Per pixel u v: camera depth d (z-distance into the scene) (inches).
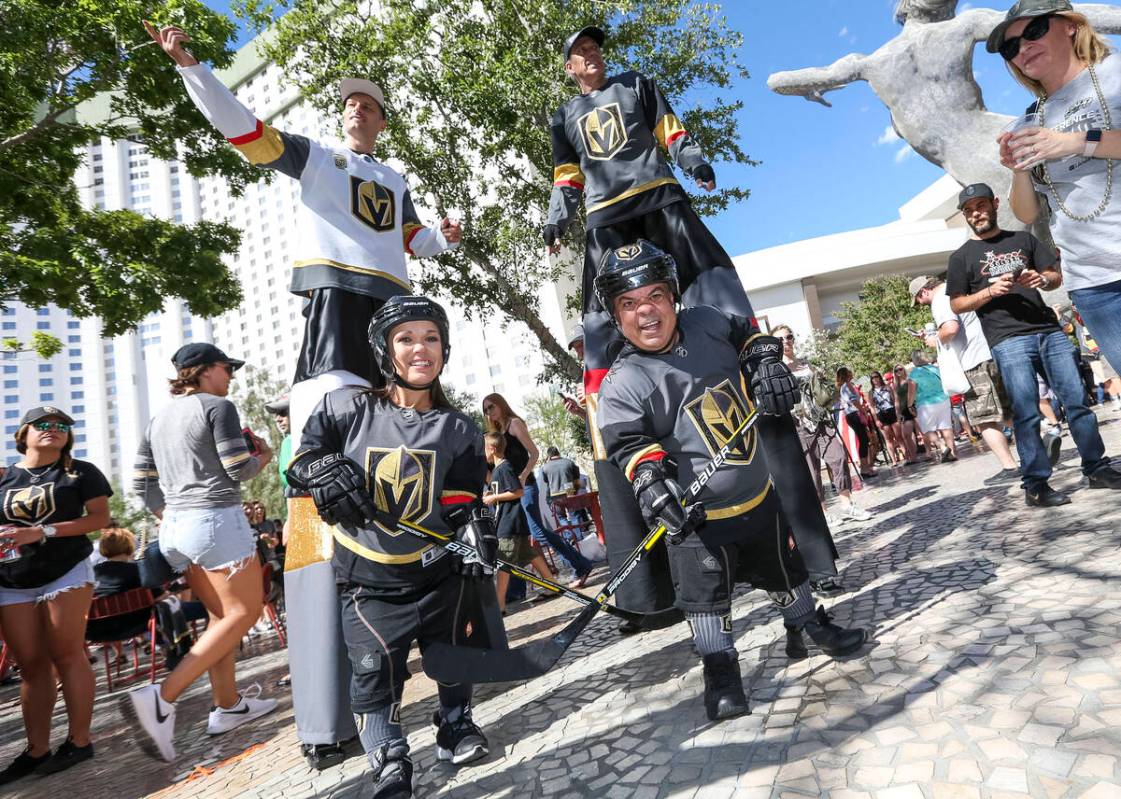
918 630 90.7
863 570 133.8
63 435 152.6
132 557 263.3
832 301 2628.0
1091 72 107.8
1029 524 133.3
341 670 102.3
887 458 490.9
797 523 110.7
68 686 147.3
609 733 85.1
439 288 646.5
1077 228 117.6
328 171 118.8
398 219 128.8
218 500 133.3
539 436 1193.4
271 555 319.0
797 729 72.1
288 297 4416.8
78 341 4542.3
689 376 87.6
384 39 571.2
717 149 577.0
